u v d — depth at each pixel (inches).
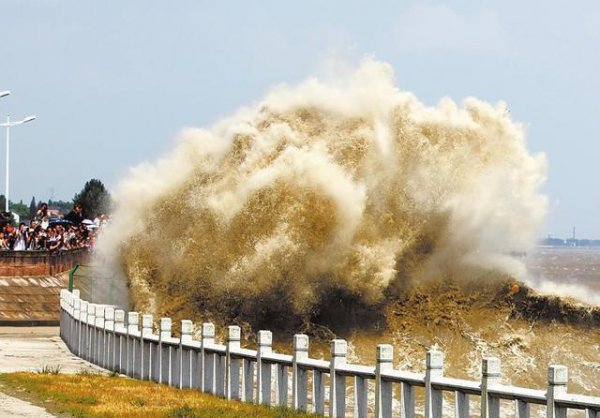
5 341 3811.5
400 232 3161.9
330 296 3129.9
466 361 2989.7
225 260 3166.8
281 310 3139.8
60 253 5536.4
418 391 2070.6
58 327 4608.8
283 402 2096.5
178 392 2329.0
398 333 3100.4
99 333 3046.3
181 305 3228.3
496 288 3179.1
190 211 3275.1
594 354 3002.0
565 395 1519.4
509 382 2866.6
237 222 3166.8
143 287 3284.9
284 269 3102.9
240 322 3169.3
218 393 2313.0
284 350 3038.9
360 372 1875.0
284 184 3129.9
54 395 2237.9
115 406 2105.1
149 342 2640.3
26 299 4940.9
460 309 3147.1
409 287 3169.3
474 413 1995.6
